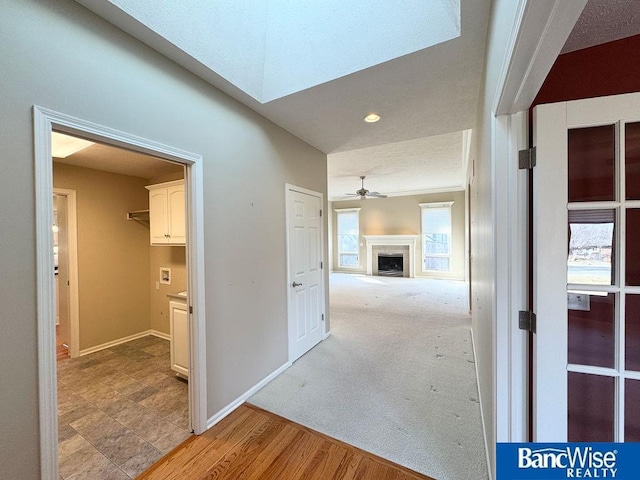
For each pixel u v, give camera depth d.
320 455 1.75
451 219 8.36
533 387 1.23
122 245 3.85
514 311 1.27
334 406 2.26
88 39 1.42
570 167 1.21
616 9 1.12
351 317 4.66
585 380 1.21
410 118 2.72
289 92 2.25
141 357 3.32
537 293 1.20
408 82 2.10
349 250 10.13
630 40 1.29
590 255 1.18
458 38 1.64
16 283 1.20
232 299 2.28
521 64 0.92
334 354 3.23
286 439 1.90
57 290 4.03
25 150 1.22
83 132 1.40
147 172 3.77
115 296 3.75
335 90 2.21
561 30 0.75
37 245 1.24
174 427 2.04
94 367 3.06
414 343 3.52
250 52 2.10
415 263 8.86
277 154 2.85
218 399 2.13
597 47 1.33
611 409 1.18
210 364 2.07
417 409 2.20
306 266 3.37
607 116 1.12
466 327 4.11
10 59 1.18
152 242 3.52
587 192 1.19
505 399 1.29
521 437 1.28
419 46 1.73
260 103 2.40
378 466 1.67
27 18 1.22
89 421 2.12
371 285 7.61
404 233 9.09
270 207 2.75
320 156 3.67
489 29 1.49
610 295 1.18
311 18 1.97
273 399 2.37
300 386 2.57
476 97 2.33
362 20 1.83
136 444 1.87
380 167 5.81
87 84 1.41
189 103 1.93
